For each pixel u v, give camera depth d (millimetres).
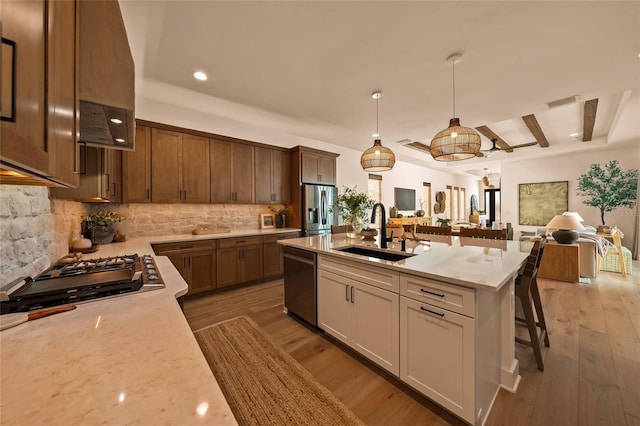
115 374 607
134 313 972
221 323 2658
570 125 4977
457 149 2391
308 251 2492
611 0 1719
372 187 6824
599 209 6523
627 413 1487
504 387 1712
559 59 2422
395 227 3244
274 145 4625
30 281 1244
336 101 3361
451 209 10031
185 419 476
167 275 1528
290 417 1480
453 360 1419
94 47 1029
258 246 4004
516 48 2264
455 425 1432
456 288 1396
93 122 1325
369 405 1573
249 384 1748
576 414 1491
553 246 4117
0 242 1095
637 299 3256
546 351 2125
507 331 1711
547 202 7254
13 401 513
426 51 2318
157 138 3338
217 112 3760
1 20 412
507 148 6535
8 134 422
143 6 1779
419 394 1658
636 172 6043
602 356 2041
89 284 1225
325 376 1839
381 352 1809
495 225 6078
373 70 2627
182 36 2104
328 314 2289
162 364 650
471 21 1949
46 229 1636
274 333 2453
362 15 1893
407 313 1636
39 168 523
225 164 3943
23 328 841
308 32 2072
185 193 3547
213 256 3541
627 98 3445
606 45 2205
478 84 2908
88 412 490
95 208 3098
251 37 2129
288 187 4789
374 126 4406
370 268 1879
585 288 3686
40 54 538
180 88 2992
